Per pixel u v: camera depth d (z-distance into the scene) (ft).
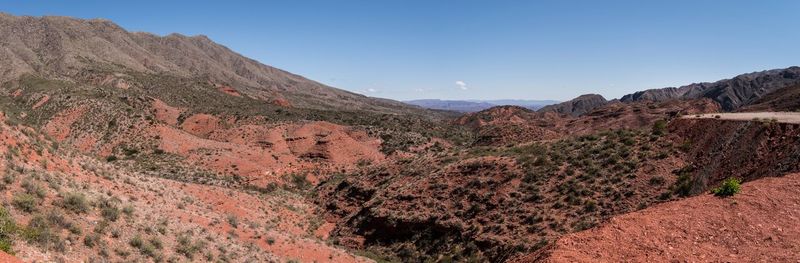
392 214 121.39
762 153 81.20
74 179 67.10
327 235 133.69
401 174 159.12
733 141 90.58
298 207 161.58
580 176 104.88
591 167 106.42
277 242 90.68
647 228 46.96
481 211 107.14
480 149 159.63
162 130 243.60
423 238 109.91
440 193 122.21
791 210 45.55
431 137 345.10
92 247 47.24
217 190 131.03
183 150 232.73
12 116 76.38
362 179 169.78
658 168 98.22
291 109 429.38
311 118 382.63
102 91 324.19
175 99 432.66
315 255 91.76
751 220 44.93
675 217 48.80
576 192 98.12
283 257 83.46
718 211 48.52
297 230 127.65
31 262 37.93
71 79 489.67
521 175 114.52
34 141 71.67
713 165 89.97
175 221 72.74
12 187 50.75
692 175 91.71
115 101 272.72
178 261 55.57
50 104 263.08
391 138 314.55
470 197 114.11
